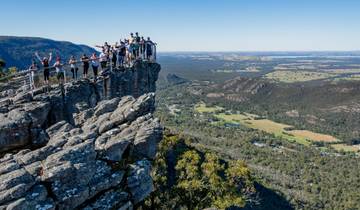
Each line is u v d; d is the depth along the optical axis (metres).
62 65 40.41
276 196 125.62
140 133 27.39
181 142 70.19
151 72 57.03
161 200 42.69
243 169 50.91
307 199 142.75
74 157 21.88
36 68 38.47
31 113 33.09
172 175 49.38
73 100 39.41
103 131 30.11
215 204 43.72
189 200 43.78
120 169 24.33
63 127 29.83
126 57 51.44
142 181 24.62
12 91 39.25
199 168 50.03
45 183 20.12
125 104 34.16
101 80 44.16
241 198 46.94
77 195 20.62
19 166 20.78
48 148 22.98
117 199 22.75
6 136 24.98
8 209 17.83
